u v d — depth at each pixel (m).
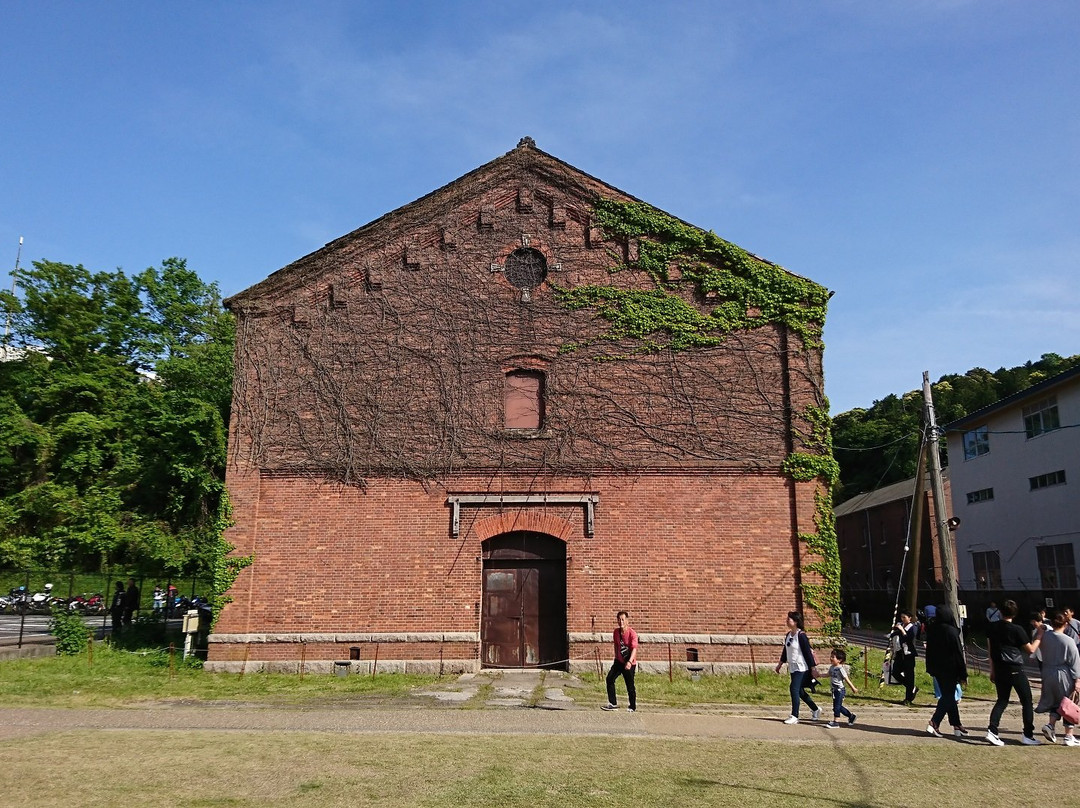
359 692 16.25
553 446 19.59
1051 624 13.24
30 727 11.91
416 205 20.77
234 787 8.41
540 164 20.95
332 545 19.14
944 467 49.25
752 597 18.86
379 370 20.03
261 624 18.73
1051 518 34.91
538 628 19.17
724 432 19.66
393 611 18.80
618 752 10.60
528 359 20.11
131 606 25.44
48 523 37.94
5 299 39.91
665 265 20.44
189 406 29.28
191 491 30.81
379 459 19.53
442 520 19.27
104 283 42.50
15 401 39.84
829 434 19.64
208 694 15.85
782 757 10.62
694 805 8.15
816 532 19.09
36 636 25.14
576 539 19.16
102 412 40.41
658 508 19.30
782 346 20.09
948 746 11.70
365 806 7.84
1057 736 12.79
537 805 8.01
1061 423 34.44
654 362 20.03
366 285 20.48
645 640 18.58
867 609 52.12
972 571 41.34
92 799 7.81
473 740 11.20
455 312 20.31
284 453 19.58
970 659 26.75
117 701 14.94
